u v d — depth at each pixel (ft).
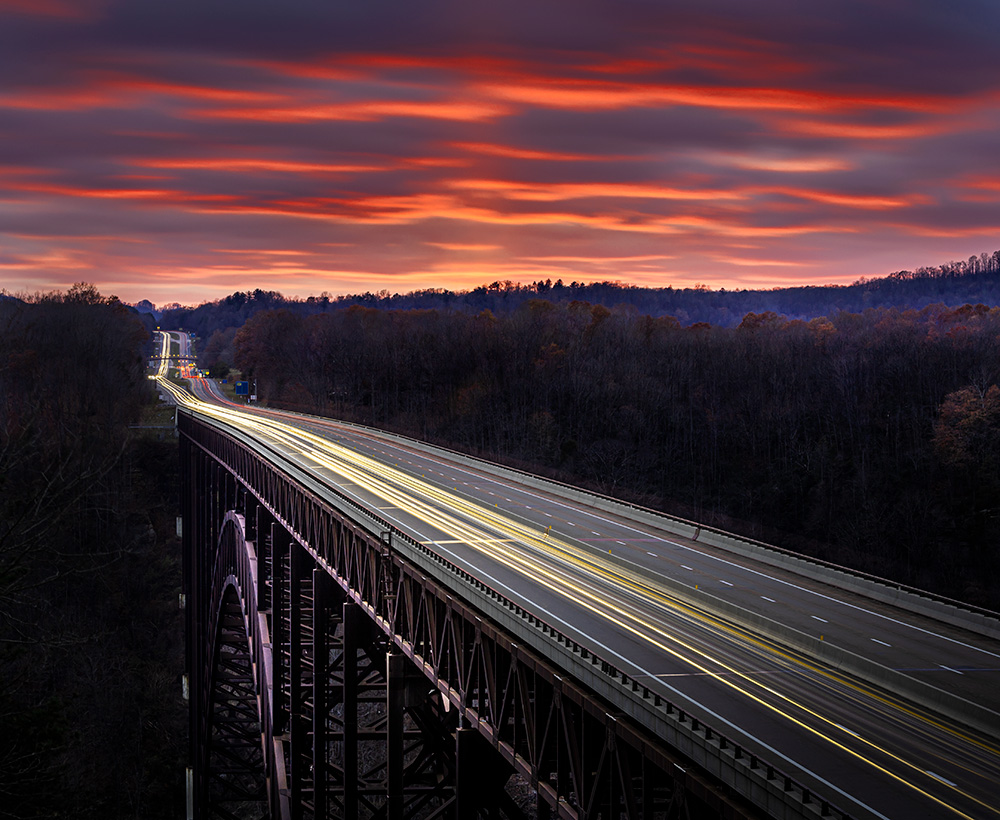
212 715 242.17
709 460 452.76
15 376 375.45
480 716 102.99
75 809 121.19
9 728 99.04
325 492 173.06
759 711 91.25
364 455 325.62
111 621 313.53
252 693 264.31
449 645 111.14
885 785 75.10
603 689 81.71
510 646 94.89
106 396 436.76
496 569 153.99
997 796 73.77
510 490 256.32
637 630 119.65
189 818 255.70
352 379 634.43
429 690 132.77
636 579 151.84
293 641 186.70
